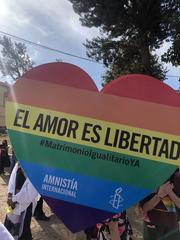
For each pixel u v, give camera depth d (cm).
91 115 131
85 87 132
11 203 233
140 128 129
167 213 174
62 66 133
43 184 130
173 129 128
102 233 155
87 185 129
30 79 132
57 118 131
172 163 127
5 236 86
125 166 129
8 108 132
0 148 626
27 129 132
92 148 130
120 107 131
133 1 1051
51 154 131
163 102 129
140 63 1150
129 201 128
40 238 295
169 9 1027
